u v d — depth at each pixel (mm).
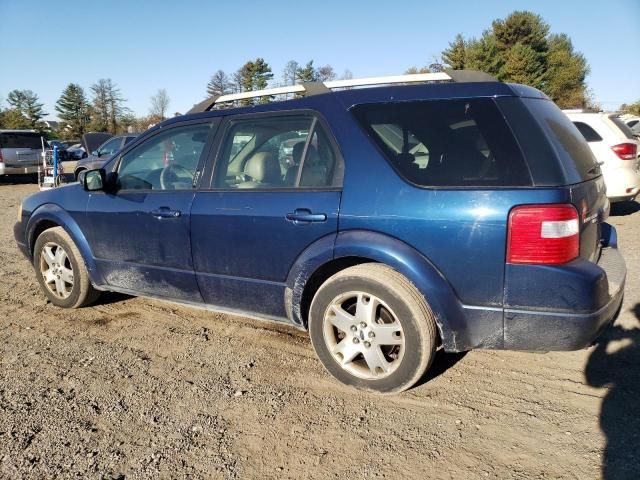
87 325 4352
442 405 3021
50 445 2701
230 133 3684
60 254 4645
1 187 17844
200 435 2783
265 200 3357
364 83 3447
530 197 2615
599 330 2688
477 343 2832
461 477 2436
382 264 3021
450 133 2891
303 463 2557
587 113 8195
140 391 3240
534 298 2637
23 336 4141
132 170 4188
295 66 59562
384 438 2734
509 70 47938
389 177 2965
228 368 3531
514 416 2887
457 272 2764
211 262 3635
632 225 7945
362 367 3176
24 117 84875
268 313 3506
